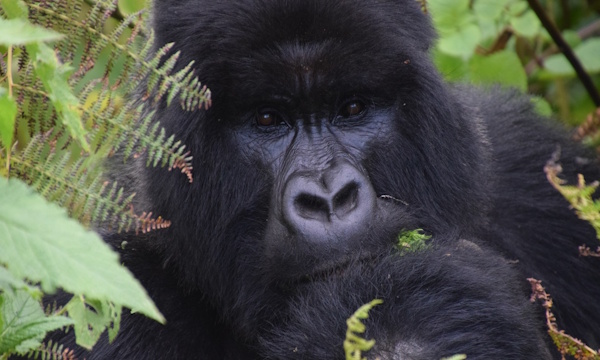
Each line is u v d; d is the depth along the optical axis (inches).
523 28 420.5
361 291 240.8
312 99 264.5
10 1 190.9
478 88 393.1
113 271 139.3
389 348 230.5
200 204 269.3
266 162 268.7
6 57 218.2
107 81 221.9
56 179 206.2
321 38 255.9
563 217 344.8
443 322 236.5
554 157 261.1
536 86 492.4
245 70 257.0
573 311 334.3
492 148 342.6
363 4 259.6
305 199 250.2
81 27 220.4
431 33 292.8
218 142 266.5
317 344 235.8
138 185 281.0
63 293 263.9
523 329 243.1
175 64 258.7
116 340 264.1
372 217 249.6
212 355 285.7
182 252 277.9
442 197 279.3
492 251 290.8
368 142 269.7
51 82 175.9
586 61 449.4
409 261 246.7
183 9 263.4
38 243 138.1
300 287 252.7
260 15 253.8
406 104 270.8
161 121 260.7
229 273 276.1
